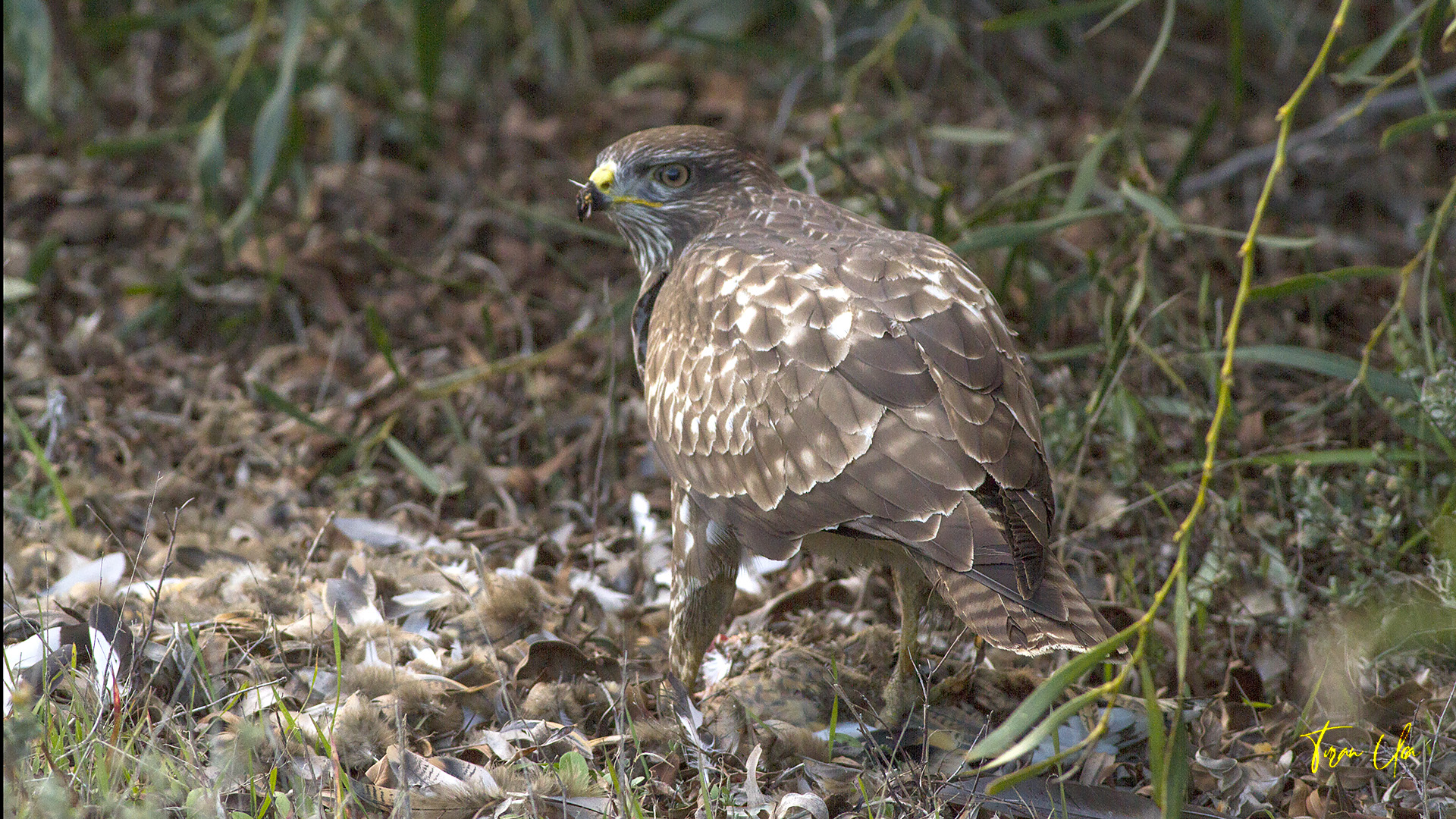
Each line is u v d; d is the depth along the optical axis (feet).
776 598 24.06
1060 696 21.34
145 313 33.45
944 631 22.89
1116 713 20.71
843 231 20.58
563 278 36.65
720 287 19.11
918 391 17.22
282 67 34.40
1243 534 24.63
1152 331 29.17
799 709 20.42
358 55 43.91
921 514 16.76
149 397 31.24
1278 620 22.93
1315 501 22.95
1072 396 28.30
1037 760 19.97
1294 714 21.01
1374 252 36.96
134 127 42.70
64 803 15.01
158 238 37.68
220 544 25.23
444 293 35.88
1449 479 23.06
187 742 18.01
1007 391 17.88
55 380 30.30
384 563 23.93
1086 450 25.13
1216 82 46.75
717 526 19.67
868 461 17.07
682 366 19.16
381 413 30.48
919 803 18.33
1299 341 31.30
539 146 42.83
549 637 21.35
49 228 37.40
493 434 30.86
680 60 48.47
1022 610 16.24
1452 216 33.86
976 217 30.40
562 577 24.94
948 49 44.83
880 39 45.75
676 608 20.27
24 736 14.93
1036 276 34.53
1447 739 19.56
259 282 35.19
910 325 17.75
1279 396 29.60
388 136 42.65
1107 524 24.97
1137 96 29.60
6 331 31.91
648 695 21.52
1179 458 27.45
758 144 42.63
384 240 37.76
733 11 48.16
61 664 19.85
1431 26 24.02
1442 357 23.82
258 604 22.21
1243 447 26.53
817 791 18.84
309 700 19.97
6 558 23.91
